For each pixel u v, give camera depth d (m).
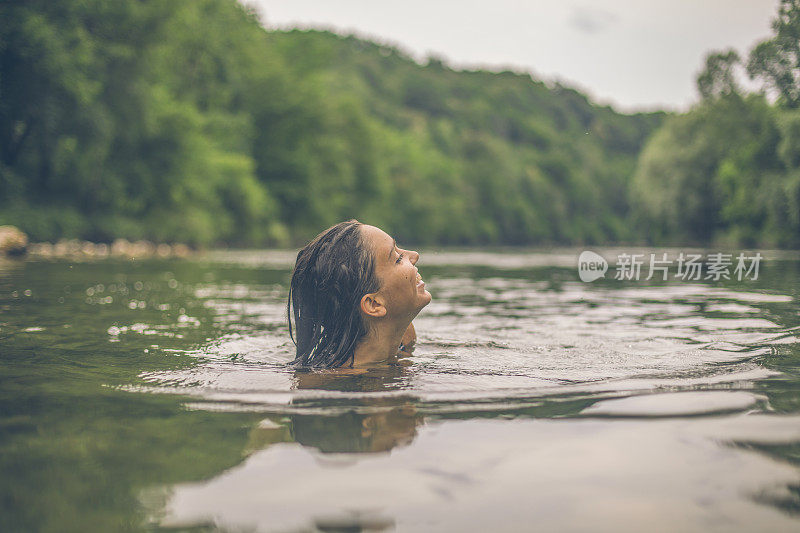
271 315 3.72
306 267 2.29
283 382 1.77
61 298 4.61
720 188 31.69
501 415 1.38
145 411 1.41
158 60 21.09
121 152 21.80
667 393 1.60
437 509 0.86
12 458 1.07
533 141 109.38
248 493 0.92
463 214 66.06
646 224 38.56
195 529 0.80
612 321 3.51
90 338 2.67
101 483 0.95
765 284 6.32
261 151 35.59
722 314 3.71
